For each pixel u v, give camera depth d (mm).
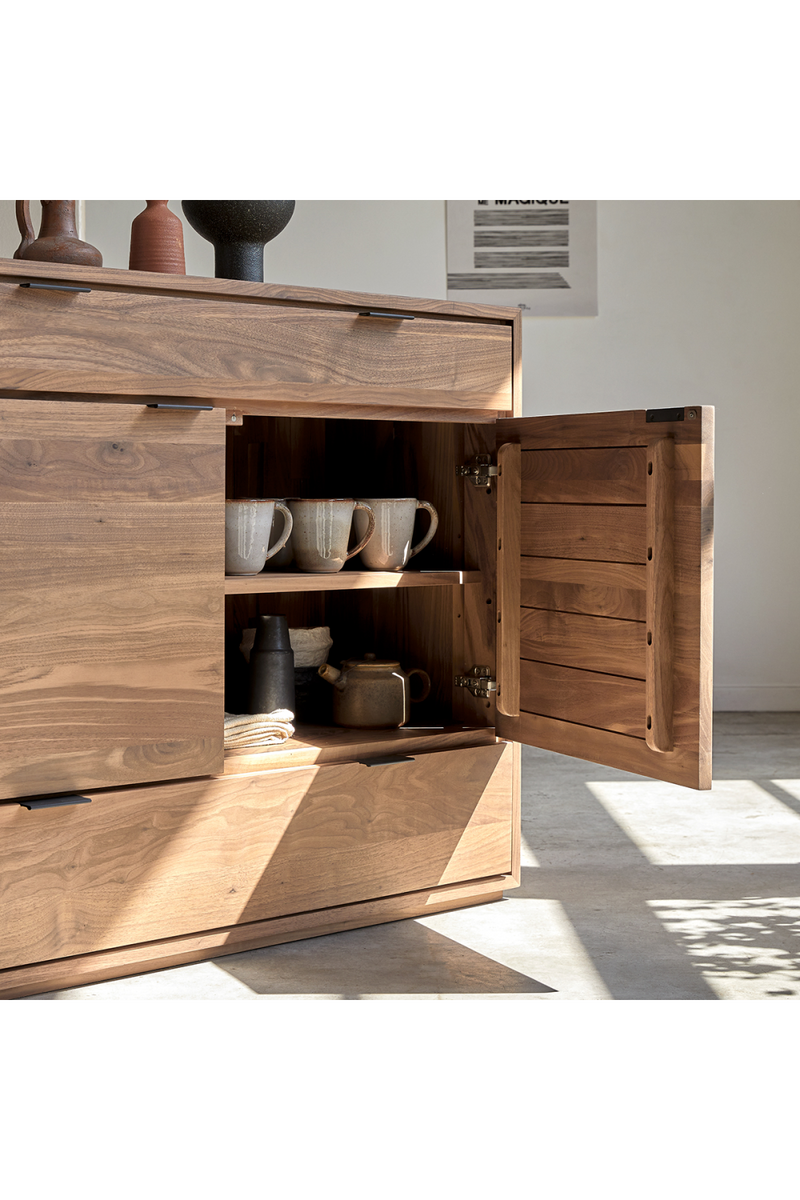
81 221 3184
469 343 1986
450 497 2195
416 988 1717
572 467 1854
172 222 1862
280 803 1857
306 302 1798
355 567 2176
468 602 2168
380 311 1880
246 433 2389
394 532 2059
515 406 2061
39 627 1583
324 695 2330
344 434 2477
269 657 2066
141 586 1669
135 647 1671
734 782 3250
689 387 4555
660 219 4504
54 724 1606
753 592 4594
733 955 1870
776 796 3076
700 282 4535
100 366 1604
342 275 4457
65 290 1557
